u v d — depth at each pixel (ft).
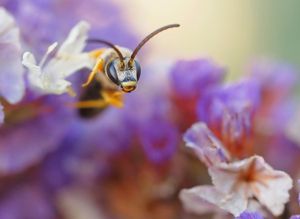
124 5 0.35
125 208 0.32
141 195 0.32
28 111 0.28
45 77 0.25
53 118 0.30
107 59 0.25
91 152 0.32
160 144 0.30
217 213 0.26
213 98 0.27
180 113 0.30
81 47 0.25
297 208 0.25
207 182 0.29
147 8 0.42
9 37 0.25
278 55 0.46
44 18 0.29
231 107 0.26
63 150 0.32
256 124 0.32
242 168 0.25
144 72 0.32
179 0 0.45
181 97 0.30
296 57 0.45
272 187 0.24
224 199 0.24
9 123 0.29
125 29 0.34
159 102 0.31
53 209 0.32
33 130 0.29
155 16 0.44
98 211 0.33
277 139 0.33
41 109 0.28
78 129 0.32
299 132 0.33
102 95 0.27
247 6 0.48
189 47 0.45
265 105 0.34
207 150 0.25
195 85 0.30
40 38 0.28
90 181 0.33
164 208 0.31
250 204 0.24
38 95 0.28
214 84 0.30
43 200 0.32
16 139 0.30
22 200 0.32
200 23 0.46
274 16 0.47
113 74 0.25
